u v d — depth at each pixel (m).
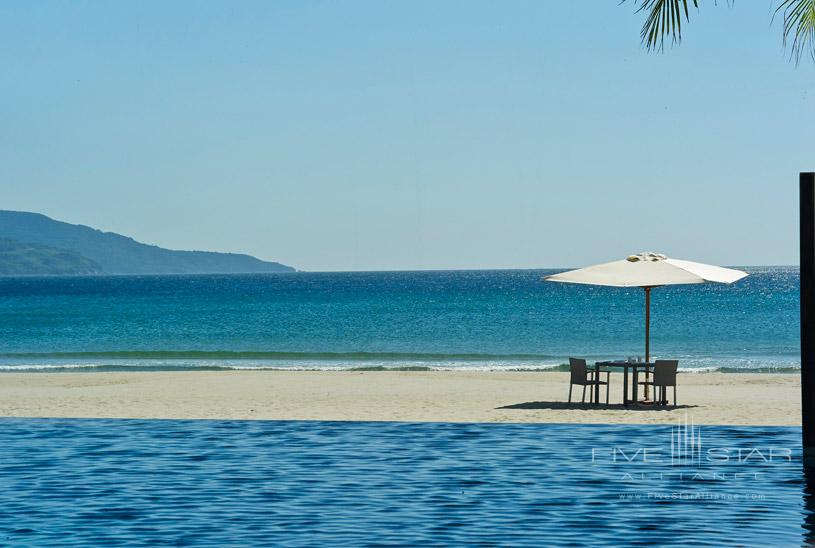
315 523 11.82
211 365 39.19
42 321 75.94
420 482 14.14
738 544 10.88
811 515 12.15
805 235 14.77
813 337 14.96
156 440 18.16
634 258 22.06
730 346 51.00
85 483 14.12
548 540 11.04
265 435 18.78
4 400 25.30
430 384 29.56
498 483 14.05
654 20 10.27
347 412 22.34
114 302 121.25
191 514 12.28
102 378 31.78
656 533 11.33
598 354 47.19
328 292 156.38
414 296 131.88
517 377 32.12
